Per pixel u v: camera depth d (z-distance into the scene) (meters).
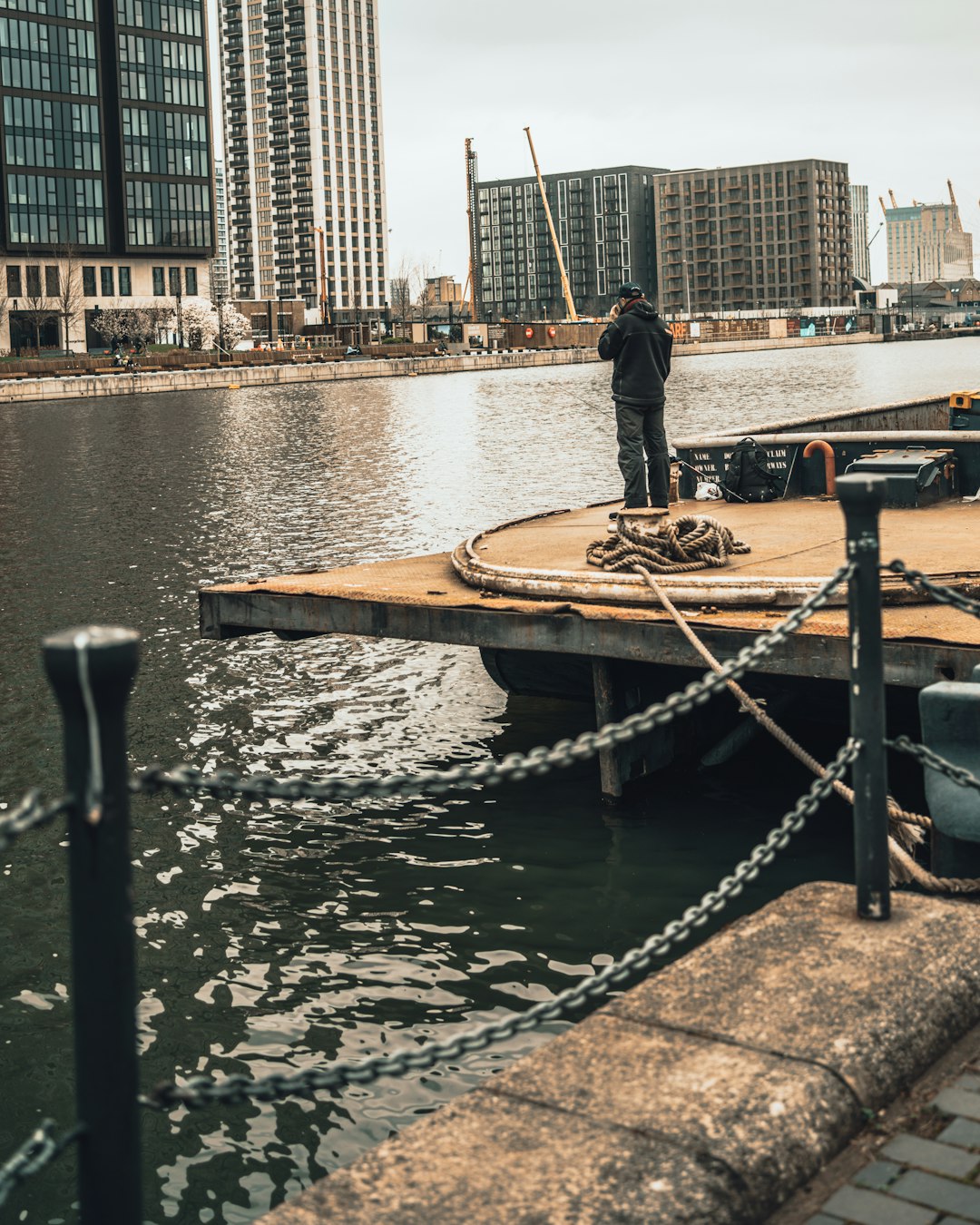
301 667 13.48
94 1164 2.32
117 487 30.61
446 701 12.13
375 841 8.86
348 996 6.72
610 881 8.00
